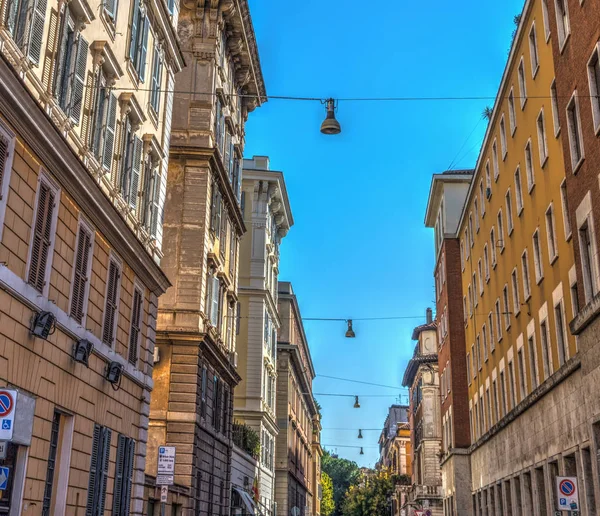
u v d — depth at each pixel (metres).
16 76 13.33
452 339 51.19
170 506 27.95
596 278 20.98
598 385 20.48
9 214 14.11
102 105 19.72
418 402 79.56
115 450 20.81
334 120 19.56
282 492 63.41
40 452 15.81
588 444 21.88
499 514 37.62
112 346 20.47
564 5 24.20
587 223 21.70
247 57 40.62
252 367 51.66
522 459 31.61
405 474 104.19
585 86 21.45
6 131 13.84
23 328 14.84
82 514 18.11
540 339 29.25
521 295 32.56
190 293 32.25
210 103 34.50
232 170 40.78
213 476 35.47
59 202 16.64
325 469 177.50
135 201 22.77
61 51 16.56
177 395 30.81
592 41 20.75
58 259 16.67
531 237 30.50
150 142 24.05
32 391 15.33
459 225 51.44
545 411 27.45
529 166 31.02
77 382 17.86
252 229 54.44
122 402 21.45
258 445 49.19
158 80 25.33
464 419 49.50
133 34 22.09
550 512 26.70
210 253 33.66
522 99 31.48
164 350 31.31
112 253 20.41
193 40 35.41
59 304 16.78
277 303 66.69
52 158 15.75
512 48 32.62
